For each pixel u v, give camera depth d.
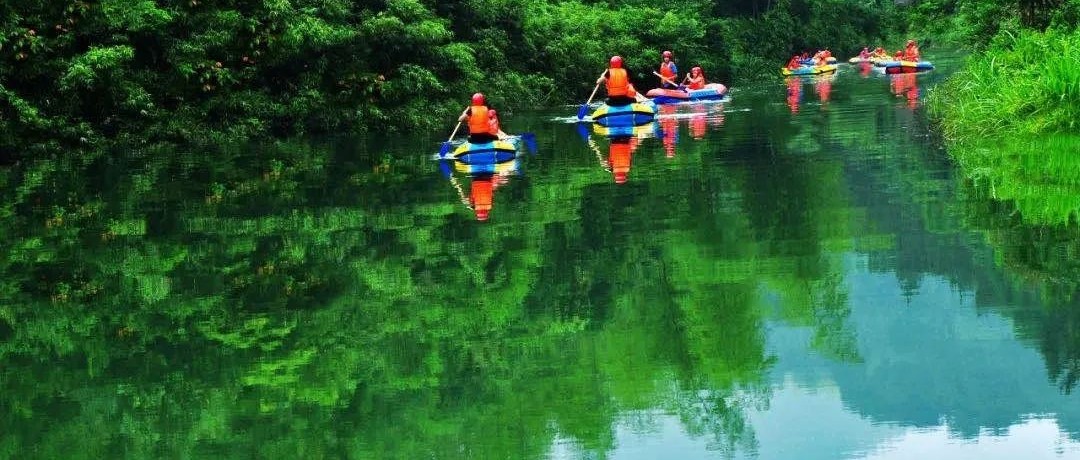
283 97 21.52
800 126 17.75
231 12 20.88
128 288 8.13
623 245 8.84
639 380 5.61
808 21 50.94
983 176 10.94
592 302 7.19
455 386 5.64
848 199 10.26
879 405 5.17
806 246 8.40
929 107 19.45
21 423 5.36
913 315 6.46
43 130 18.06
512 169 13.95
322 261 8.80
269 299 7.66
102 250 9.56
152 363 6.28
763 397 5.33
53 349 6.62
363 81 22.00
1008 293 6.73
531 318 6.89
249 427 5.18
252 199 12.30
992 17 22.69
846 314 6.61
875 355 5.83
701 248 8.56
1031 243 7.90
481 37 27.56
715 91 26.22
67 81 18.08
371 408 5.38
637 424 5.02
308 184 13.42
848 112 19.95
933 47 57.22
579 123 21.48
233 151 18.08
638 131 18.64
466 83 25.19
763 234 8.95
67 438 5.12
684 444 4.76
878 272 7.47
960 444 4.69
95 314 7.41
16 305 7.72
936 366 5.58
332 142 19.50
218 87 20.69
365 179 13.65
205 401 5.59
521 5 28.92
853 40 53.03
